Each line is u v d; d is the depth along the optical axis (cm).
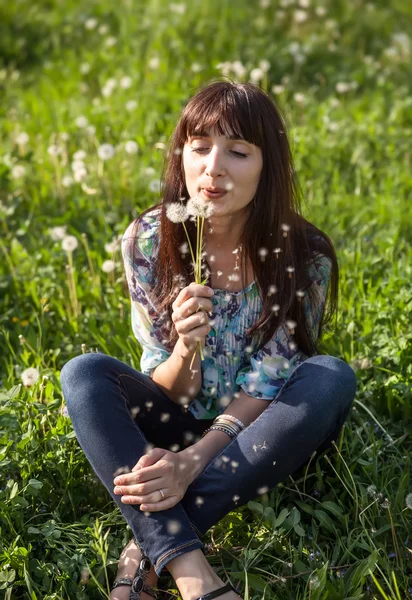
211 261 245
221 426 233
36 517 238
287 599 216
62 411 256
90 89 561
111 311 335
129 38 626
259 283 239
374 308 324
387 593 217
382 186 444
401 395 280
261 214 236
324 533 237
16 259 373
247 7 693
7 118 521
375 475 246
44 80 581
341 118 514
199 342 224
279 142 234
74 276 353
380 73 598
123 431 222
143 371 252
